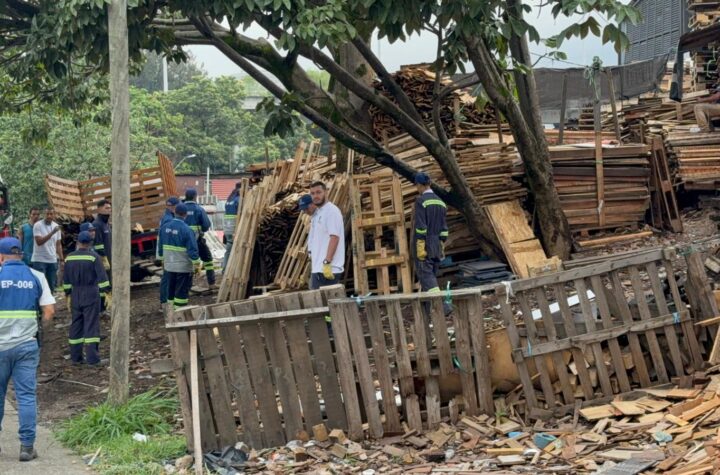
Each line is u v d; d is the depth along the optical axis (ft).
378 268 38.47
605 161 43.96
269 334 22.11
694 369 23.06
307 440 22.24
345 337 22.15
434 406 22.53
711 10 65.10
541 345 22.53
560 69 68.49
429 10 32.22
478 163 41.34
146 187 57.26
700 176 45.78
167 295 41.19
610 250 41.81
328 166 47.85
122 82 25.46
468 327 22.62
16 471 21.30
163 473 20.89
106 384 31.99
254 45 35.24
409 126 37.19
